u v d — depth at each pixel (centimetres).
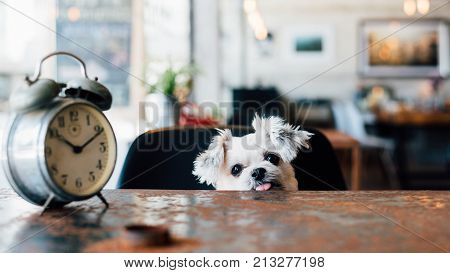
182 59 479
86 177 91
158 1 462
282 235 73
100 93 97
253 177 140
